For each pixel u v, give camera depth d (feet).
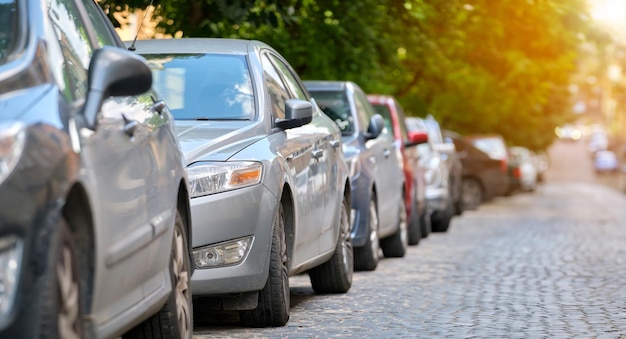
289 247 41.39
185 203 30.27
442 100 150.41
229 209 37.50
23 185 18.86
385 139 68.33
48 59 22.21
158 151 27.53
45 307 19.19
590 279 58.23
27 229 18.80
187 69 42.68
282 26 76.18
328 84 63.87
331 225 48.19
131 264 24.35
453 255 74.64
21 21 22.52
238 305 39.06
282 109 43.83
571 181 364.99
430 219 103.65
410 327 40.65
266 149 39.45
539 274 60.75
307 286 54.70
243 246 37.81
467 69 132.77
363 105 66.28
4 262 18.52
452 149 135.13
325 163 47.06
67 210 20.59
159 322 28.14
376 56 91.61
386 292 51.72
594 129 584.81
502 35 106.32
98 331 22.25
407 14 92.02
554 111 215.31
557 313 44.62
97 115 22.74
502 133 219.41
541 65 132.77
